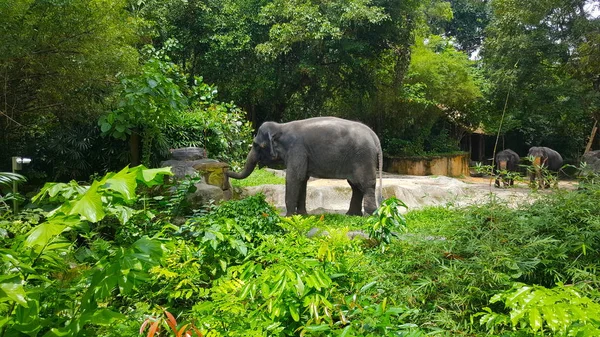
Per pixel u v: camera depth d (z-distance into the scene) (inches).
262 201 205.2
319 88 791.7
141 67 339.9
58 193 80.5
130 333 87.0
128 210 87.0
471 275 111.7
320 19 654.5
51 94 351.3
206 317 87.2
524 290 73.7
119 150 349.1
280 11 676.7
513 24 717.3
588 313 68.9
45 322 67.0
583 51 690.8
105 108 359.3
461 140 1157.1
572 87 723.4
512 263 112.4
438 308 111.3
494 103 853.8
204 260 130.7
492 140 1194.0
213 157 410.3
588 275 107.8
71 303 79.0
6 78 321.7
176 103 307.7
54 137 349.7
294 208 303.9
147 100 291.0
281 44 673.6
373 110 879.7
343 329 83.0
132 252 68.3
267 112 804.0
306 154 303.6
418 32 808.9
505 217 136.0
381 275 115.9
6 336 64.7
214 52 681.0
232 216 191.5
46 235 63.6
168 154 347.6
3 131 363.6
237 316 87.8
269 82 698.2
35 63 325.7
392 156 911.7
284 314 89.7
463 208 147.4
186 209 234.1
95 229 148.9
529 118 981.2
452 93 919.7
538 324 68.1
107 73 340.2
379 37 738.8
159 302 122.2
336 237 109.9
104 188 67.5
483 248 118.0
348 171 305.3
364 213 308.7
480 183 753.6
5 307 65.8
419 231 154.3
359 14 657.6
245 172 316.8
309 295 87.2
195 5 665.0
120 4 342.0
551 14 709.3
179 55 699.4
